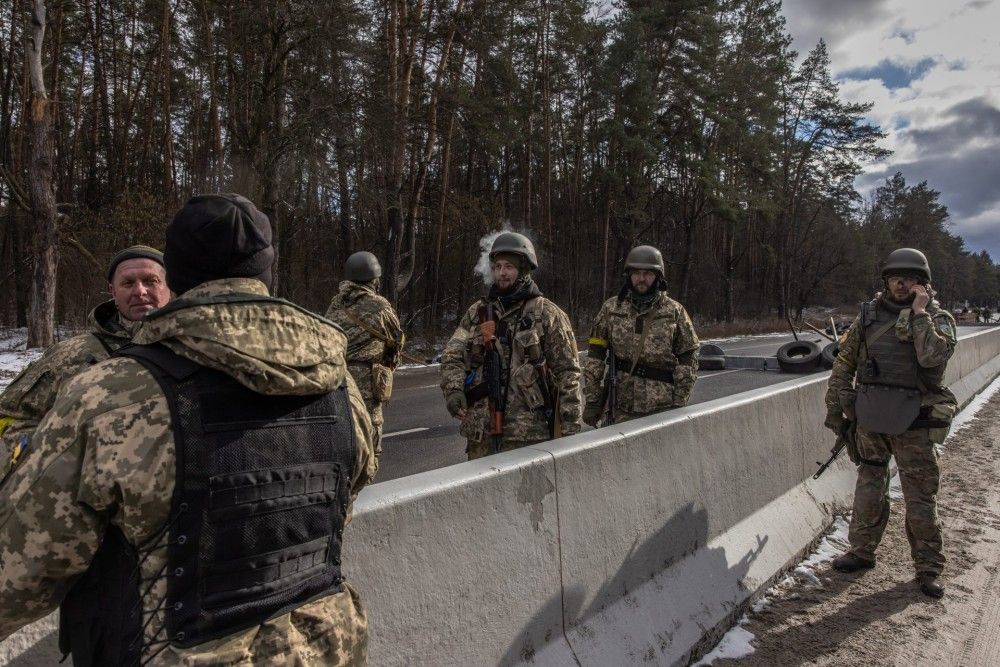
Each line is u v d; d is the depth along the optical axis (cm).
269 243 136
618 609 274
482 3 2081
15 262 2714
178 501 111
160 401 112
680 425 336
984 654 320
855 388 429
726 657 307
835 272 6009
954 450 742
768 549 391
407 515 192
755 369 1598
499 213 2688
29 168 1625
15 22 2412
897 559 437
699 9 3347
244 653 115
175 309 117
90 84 2988
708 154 3628
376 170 1820
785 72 4116
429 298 2956
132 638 110
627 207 3531
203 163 2116
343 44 1650
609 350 475
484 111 2377
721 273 4869
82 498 108
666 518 316
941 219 8512
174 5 2384
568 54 3238
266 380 117
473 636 209
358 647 134
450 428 869
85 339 207
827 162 5081
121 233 1736
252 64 1875
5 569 107
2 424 187
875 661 310
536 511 240
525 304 370
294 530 124
